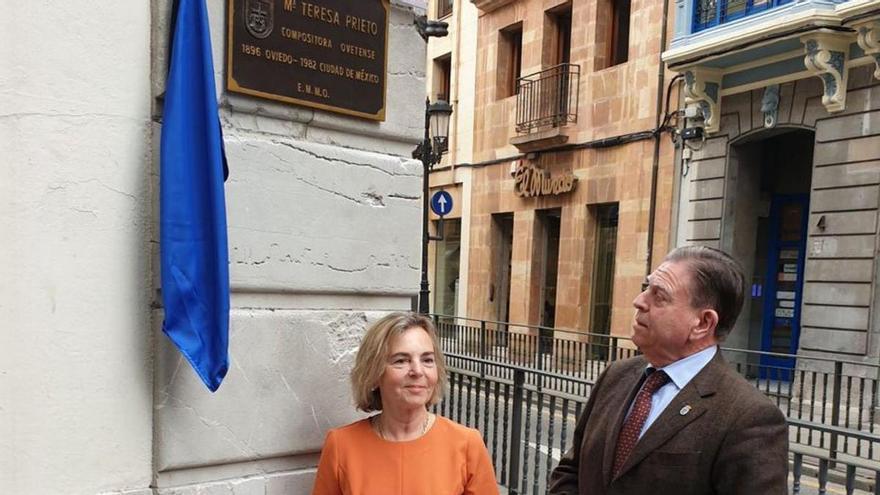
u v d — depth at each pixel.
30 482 1.97
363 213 2.61
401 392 2.10
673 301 1.91
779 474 1.69
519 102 14.36
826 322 8.51
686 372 1.92
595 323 12.88
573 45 13.16
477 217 16.11
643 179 11.49
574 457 2.31
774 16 8.77
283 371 2.42
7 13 1.92
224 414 2.29
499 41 15.47
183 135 2.06
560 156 13.38
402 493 2.06
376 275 2.65
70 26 2.01
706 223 10.45
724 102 10.16
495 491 2.22
